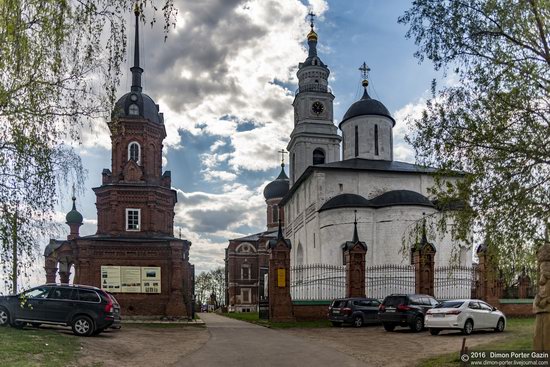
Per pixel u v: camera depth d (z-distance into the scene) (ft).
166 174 136.77
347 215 146.10
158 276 120.98
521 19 43.06
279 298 109.60
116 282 119.14
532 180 42.75
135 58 144.87
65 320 69.72
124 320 117.08
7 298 69.62
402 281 135.64
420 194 148.56
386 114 178.40
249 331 93.81
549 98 42.32
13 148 43.80
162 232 132.67
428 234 54.75
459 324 76.43
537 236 43.06
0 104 42.86
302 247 175.94
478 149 44.11
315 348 65.62
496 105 42.88
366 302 102.27
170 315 117.80
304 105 218.38
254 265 300.40
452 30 45.24
